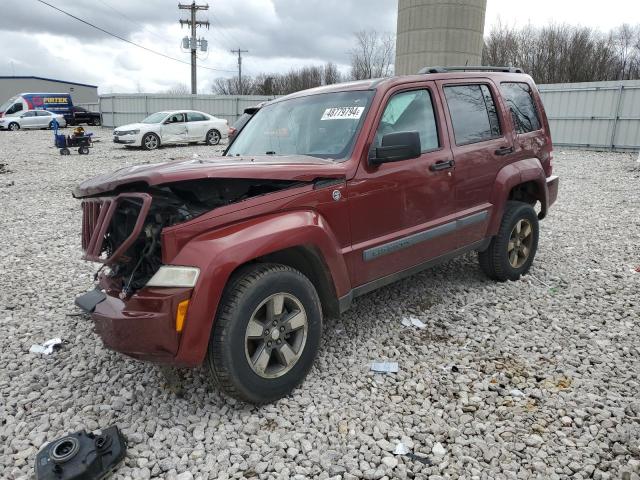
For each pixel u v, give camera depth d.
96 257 2.85
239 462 2.66
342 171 3.42
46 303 4.88
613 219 8.20
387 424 2.94
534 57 49.41
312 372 3.52
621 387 3.25
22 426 2.97
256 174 2.97
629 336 3.98
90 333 4.22
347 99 3.97
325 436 2.85
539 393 3.19
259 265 3.05
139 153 19.91
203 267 2.75
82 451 2.55
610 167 15.12
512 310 4.50
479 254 5.10
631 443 2.72
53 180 12.88
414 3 19.30
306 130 4.02
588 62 46.88
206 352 2.86
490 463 2.62
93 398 3.26
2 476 2.59
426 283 5.18
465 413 3.03
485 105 4.77
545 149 5.47
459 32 19.00
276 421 2.98
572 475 2.53
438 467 2.59
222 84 69.06
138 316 2.72
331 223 3.39
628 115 19.80
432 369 3.53
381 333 4.10
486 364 3.58
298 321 3.17
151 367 3.62
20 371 3.65
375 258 3.70
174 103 33.97
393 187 3.76
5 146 22.59
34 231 7.85
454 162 4.25
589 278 5.31
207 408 3.12
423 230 4.03
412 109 4.08
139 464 2.64
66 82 71.50
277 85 62.22
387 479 2.51
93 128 37.44
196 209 2.99
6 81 67.44
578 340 3.92
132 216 3.04
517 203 5.08
